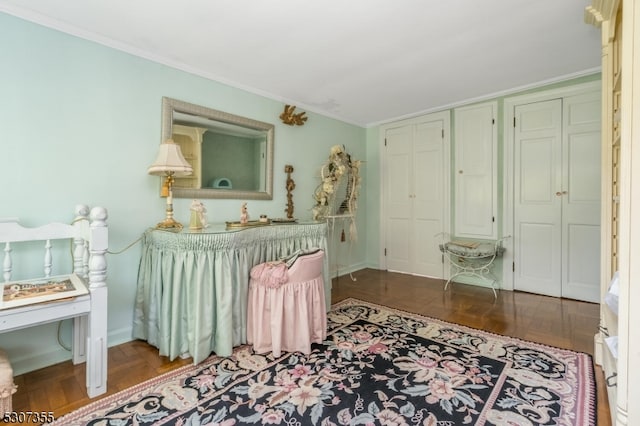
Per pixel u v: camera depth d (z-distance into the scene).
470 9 1.90
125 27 2.04
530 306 2.99
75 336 1.96
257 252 2.33
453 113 3.89
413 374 1.80
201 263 1.95
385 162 4.59
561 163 3.18
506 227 3.53
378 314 2.79
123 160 2.26
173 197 2.54
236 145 3.02
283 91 3.29
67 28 1.99
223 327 2.00
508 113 3.47
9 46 1.80
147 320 2.20
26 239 1.78
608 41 1.75
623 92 1.09
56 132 1.97
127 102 2.28
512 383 1.70
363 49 2.39
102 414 1.47
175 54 2.43
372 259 4.79
